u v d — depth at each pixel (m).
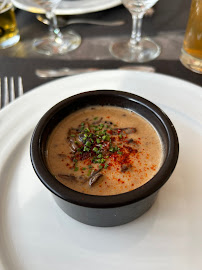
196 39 0.25
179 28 0.31
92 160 0.17
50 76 0.26
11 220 0.17
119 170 0.17
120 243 0.16
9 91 0.25
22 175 0.19
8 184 0.19
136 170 0.17
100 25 0.32
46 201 0.18
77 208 0.15
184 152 0.20
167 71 0.26
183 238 0.16
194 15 0.24
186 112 0.22
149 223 0.17
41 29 0.32
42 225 0.17
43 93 0.23
